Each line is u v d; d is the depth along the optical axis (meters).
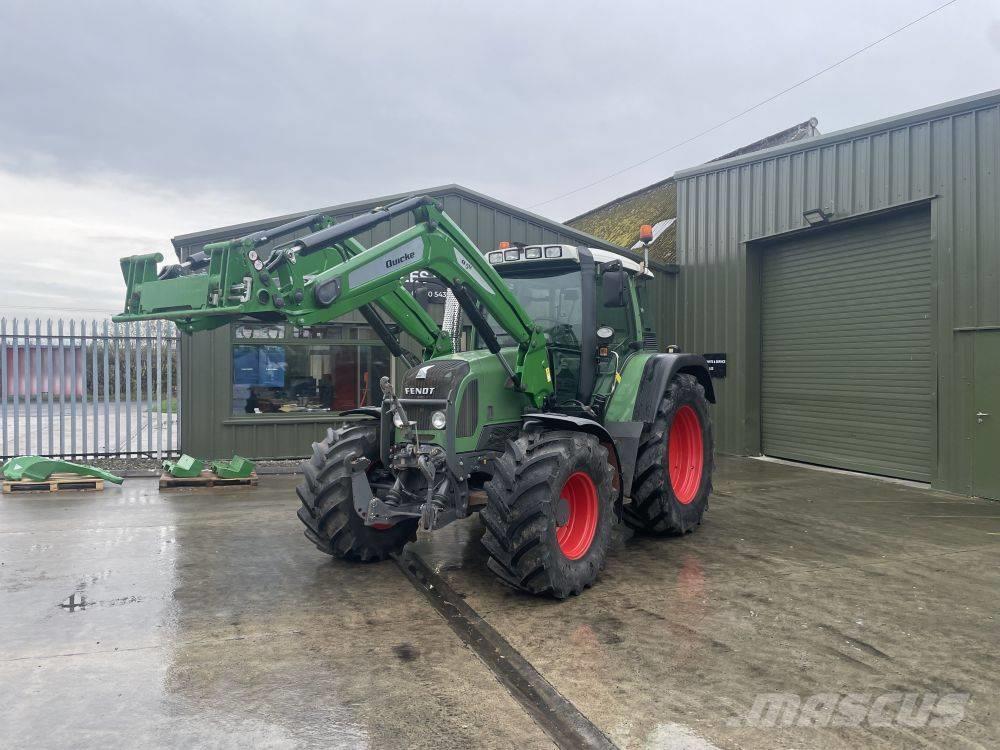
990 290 7.21
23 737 2.65
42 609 4.02
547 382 5.07
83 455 9.54
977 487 7.35
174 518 6.41
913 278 8.37
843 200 8.92
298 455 9.98
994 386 7.16
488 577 4.64
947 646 3.49
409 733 2.68
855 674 3.17
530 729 2.71
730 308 10.78
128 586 4.45
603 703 2.91
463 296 4.57
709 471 6.16
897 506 6.94
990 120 7.23
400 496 4.49
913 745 2.59
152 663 3.31
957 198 7.55
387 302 4.80
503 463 4.13
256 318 4.05
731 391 10.77
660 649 3.45
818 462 9.72
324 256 4.40
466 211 10.48
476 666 3.28
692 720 2.77
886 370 8.72
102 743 2.61
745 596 4.24
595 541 4.46
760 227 10.18
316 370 10.14
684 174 11.61
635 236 16.50
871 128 8.47
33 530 5.93
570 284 5.40
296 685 3.08
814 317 9.75
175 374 9.89
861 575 4.64
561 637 3.61
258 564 4.95
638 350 5.90
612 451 4.91
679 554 5.18
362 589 4.40
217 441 9.65
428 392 4.53
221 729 2.71
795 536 5.73
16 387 9.25
